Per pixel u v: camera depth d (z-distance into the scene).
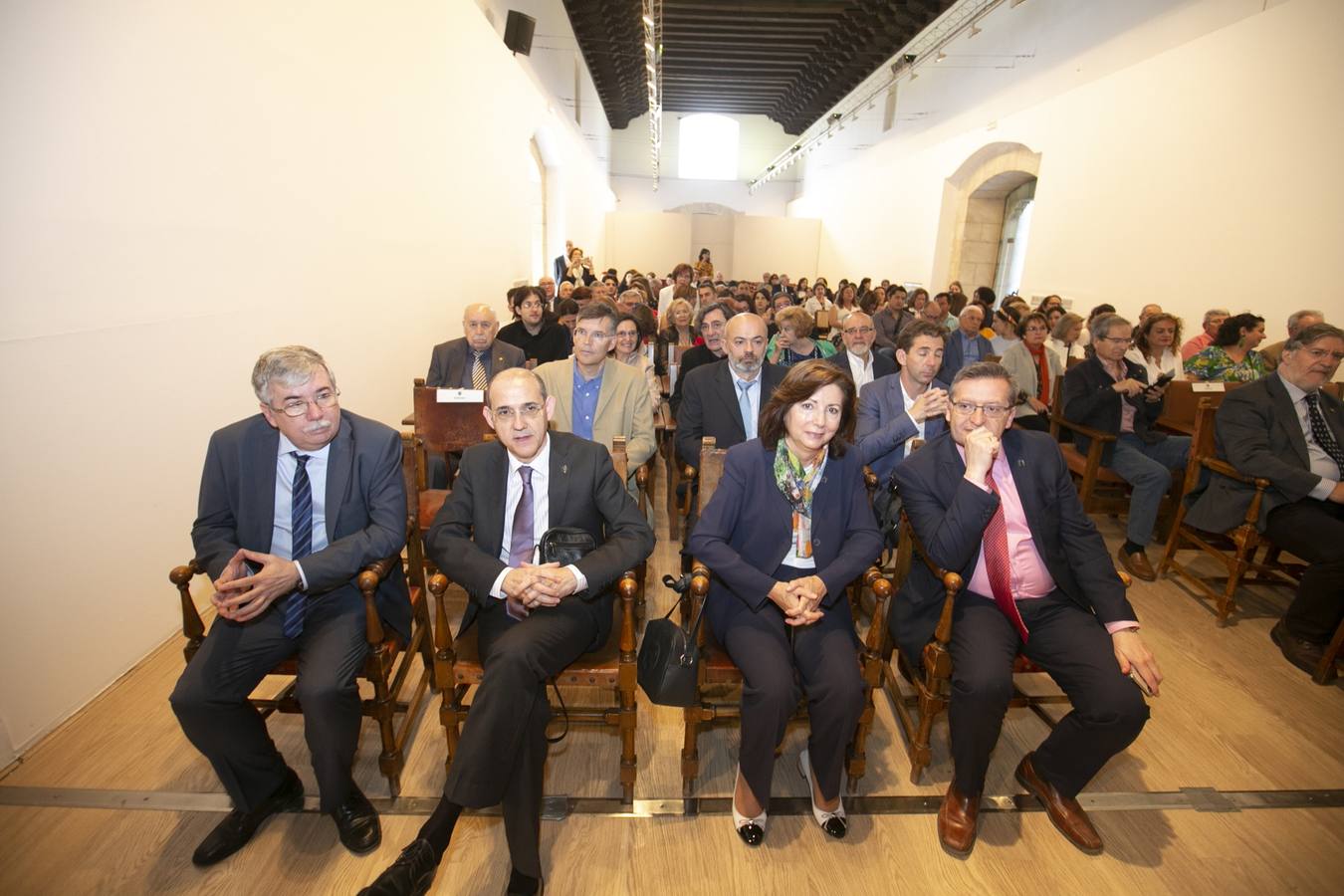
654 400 3.84
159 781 1.79
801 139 16.44
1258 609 2.86
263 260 2.73
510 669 1.47
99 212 1.93
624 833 1.70
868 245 12.48
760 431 1.83
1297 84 4.03
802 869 1.61
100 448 1.99
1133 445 3.57
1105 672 1.62
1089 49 6.12
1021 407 4.08
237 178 2.55
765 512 1.79
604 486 1.85
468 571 1.65
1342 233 3.78
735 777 1.90
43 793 1.73
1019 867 1.63
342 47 3.38
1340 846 1.71
